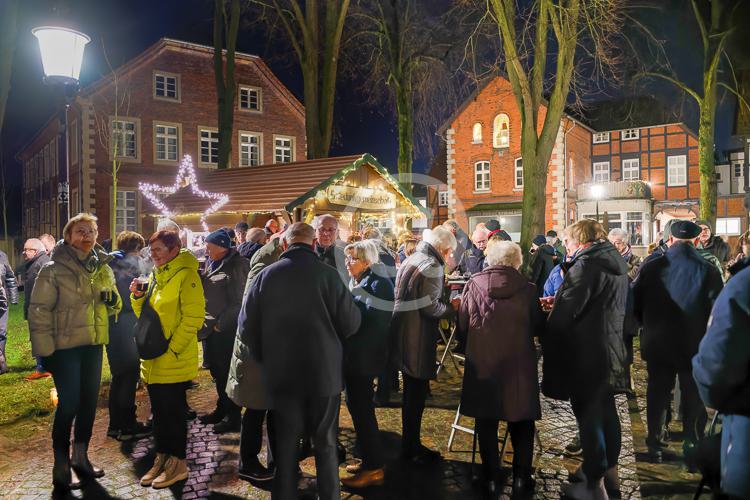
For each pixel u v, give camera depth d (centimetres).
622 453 462
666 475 418
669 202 3366
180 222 1545
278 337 342
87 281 407
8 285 794
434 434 513
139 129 2748
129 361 500
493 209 3262
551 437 505
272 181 1441
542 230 1337
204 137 2972
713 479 229
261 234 664
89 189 2609
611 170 3509
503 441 480
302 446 468
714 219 1698
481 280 399
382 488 406
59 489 398
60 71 602
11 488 409
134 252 523
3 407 598
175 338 399
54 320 394
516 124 3216
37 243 689
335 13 1672
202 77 2958
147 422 539
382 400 603
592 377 365
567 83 1318
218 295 520
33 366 790
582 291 366
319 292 347
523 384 383
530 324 390
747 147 2898
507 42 1352
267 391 347
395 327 445
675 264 420
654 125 3366
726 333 198
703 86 1709
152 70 2797
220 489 406
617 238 630
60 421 399
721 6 1656
